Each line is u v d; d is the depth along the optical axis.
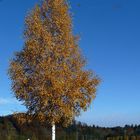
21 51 31.03
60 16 31.20
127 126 140.12
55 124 31.56
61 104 29.25
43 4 31.50
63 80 29.95
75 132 101.31
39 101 29.84
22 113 31.00
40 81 29.75
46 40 30.31
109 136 123.94
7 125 97.69
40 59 30.31
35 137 85.81
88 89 30.64
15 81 30.59
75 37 31.38
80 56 31.11
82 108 30.47
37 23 30.91
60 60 30.58
